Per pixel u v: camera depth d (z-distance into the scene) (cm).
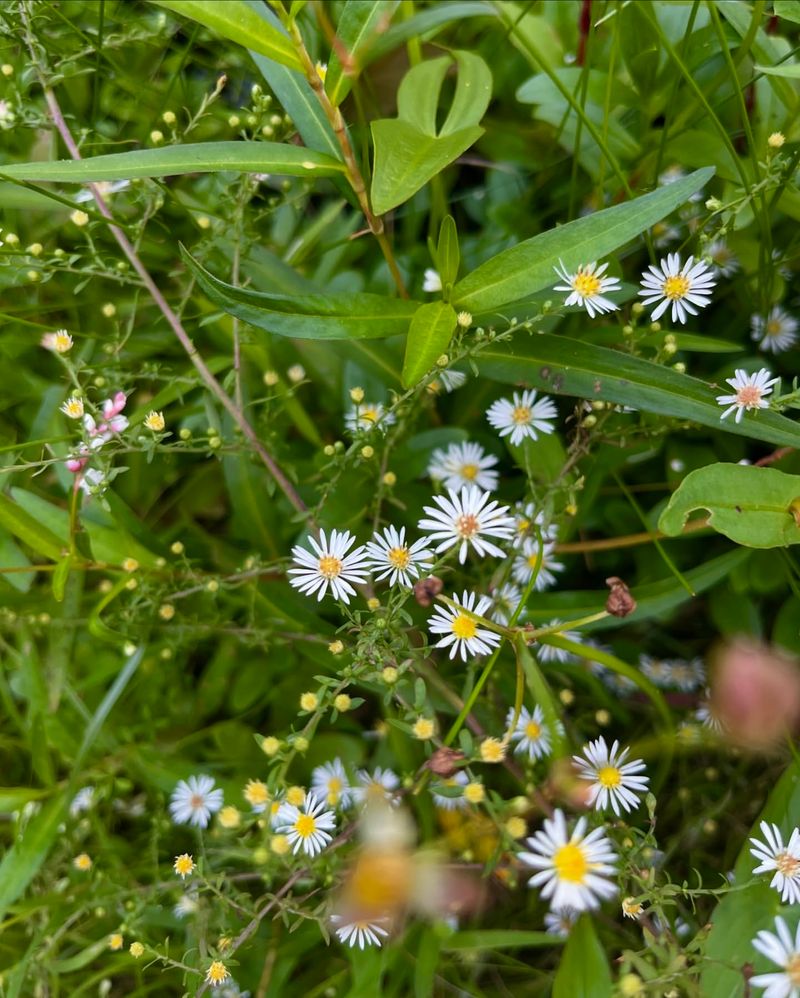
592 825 27
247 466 32
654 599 30
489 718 30
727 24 32
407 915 29
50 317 35
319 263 37
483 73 29
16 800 31
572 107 32
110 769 32
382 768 31
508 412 30
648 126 33
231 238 32
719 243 33
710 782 32
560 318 33
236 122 31
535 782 29
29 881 30
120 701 34
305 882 28
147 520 36
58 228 35
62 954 31
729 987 26
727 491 26
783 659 31
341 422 35
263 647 32
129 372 32
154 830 31
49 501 34
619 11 31
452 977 30
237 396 31
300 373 33
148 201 31
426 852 28
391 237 37
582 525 34
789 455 31
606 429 32
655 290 29
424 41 35
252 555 32
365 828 28
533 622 30
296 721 33
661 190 27
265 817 28
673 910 29
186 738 33
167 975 31
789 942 24
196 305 35
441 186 35
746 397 27
